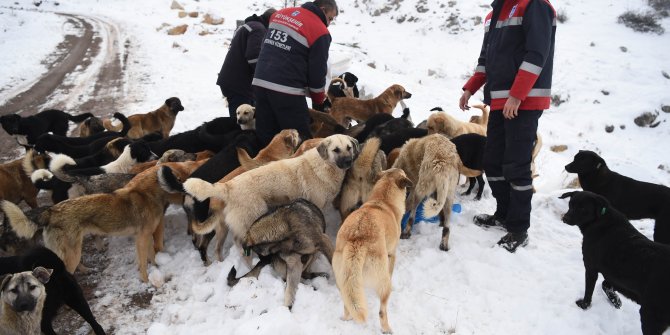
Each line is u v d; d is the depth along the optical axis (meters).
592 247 3.44
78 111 9.89
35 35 19.81
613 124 14.62
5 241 3.73
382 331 3.25
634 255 3.17
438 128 6.07
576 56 18.34
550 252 4.30
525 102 3.94
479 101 13.10
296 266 3.58
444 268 4.01
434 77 18.08
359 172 4.37
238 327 3.14
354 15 25.92
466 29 21.86
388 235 3.46
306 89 5.28
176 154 5.12
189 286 3.88
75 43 18.58
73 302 3.26
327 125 6.42
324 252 3.75
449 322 3.37
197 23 22.50
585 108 15.65
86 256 4.35
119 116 6.61
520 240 4.27
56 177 4.53
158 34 20.38
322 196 4.34
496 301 3.59
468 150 5.11
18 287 2.89
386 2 25.64
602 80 16.88
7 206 3.44
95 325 3.30
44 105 10.40
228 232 4.68
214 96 10.95
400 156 4.85
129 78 12.95
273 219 3.64
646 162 12.68
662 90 16.02
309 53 4.95
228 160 4.74
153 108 9.99
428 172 4.29
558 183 6.54
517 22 3.86
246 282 3.64
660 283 2.96
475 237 4.53
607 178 4.71
